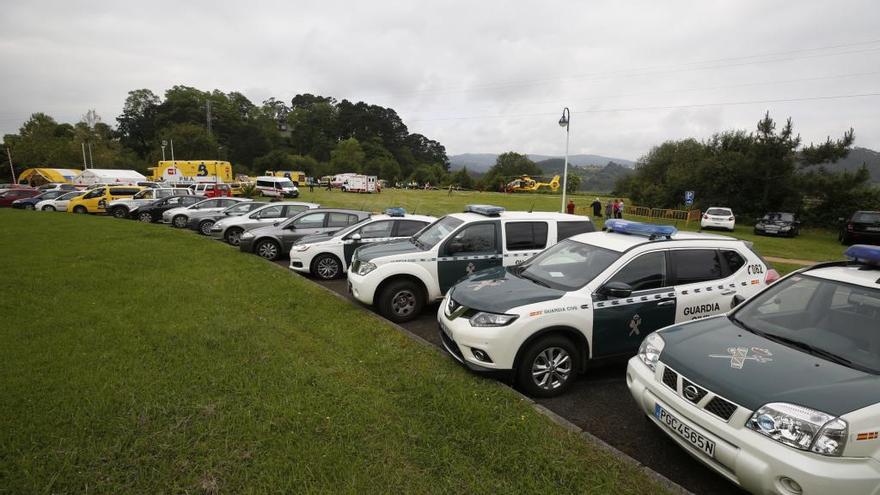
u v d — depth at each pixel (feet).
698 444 9.99
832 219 99.86
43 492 8.96
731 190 111.14
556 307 14.76
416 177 335.06
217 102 355.56
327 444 10.80
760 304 13.34
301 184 240.73
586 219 25.59
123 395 12.76
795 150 104.53
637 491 9.72
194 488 9.26
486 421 12.11
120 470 9.72
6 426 11.09
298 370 14.80
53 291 24.38
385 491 9.38
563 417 13.87
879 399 8.83
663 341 12.23
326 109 429.38
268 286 27.07
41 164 242.37
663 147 156.97
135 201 78.69
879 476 8.24
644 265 16.29
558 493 9.55
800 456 8.43
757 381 9.80
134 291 24.75
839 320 11.69
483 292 16.11
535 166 353.51
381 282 22.21
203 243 44.45
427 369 15.56
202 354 15.93
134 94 367.45
